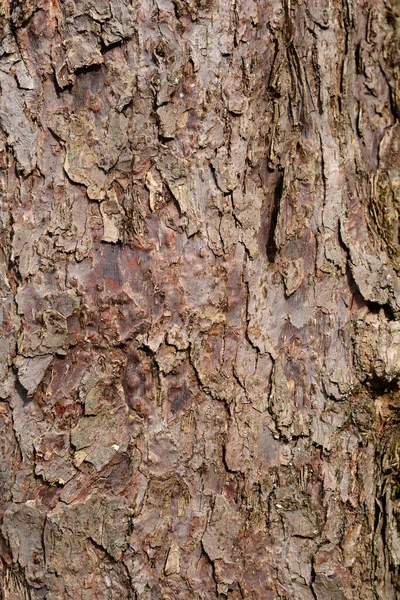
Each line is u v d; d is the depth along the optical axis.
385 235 1.17
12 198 1.10
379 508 1.17
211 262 1.11
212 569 1.12
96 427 1.10
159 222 1.10
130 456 1.10
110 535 1.10
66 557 1.09
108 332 1.10
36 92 1.09
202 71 1.10
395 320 1.16
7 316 1.10
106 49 1.09
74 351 1.10
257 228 1.12
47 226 1.10
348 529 1.15
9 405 1.10
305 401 1.14
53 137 1.09
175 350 1.11
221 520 1.12
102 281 1.10
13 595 1.10
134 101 1.09
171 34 1.09
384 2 1.18
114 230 1.10
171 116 1.10
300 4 1.13
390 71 1.18
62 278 1.10
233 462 1.12
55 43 1.09
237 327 1.12
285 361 1.13
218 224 1.11
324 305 1.14
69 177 1.09
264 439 1.13
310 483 1.14
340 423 1.14
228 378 1.12
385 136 1.17
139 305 1.10
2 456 1.10
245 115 1.11
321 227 1.14
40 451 1.10
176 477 1.11
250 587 1.12
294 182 1.13
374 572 1.16
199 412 1.11
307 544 1.14
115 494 1.10
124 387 1.10
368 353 1.15
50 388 1.10
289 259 1.13
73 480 1.10
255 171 1.12
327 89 1.14
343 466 1.15
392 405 1.17
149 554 1.10
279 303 1.13
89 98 1.09
